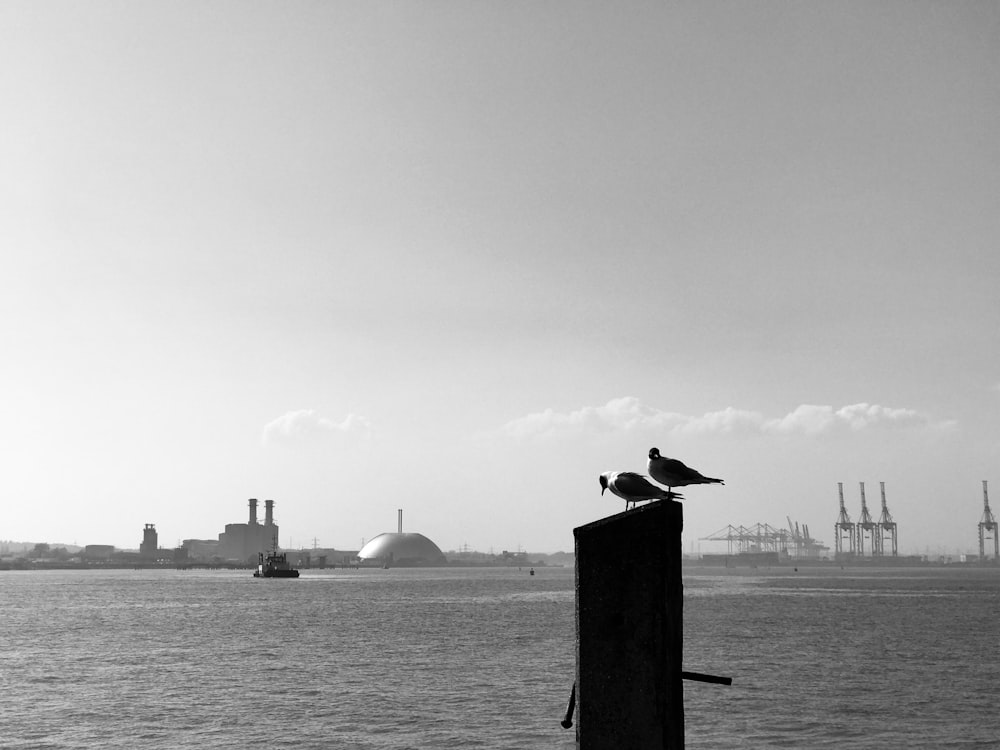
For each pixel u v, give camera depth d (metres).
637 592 7.46
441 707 42.19
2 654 65.06
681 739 7.48
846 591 164.00
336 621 94.62
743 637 73.00
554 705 42.47
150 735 37.06
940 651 62.41
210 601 139.00
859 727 37.72
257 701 44.22
